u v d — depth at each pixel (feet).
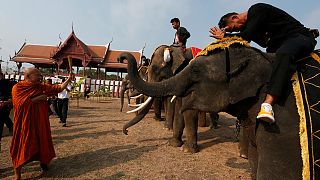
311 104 8.13
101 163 17.26
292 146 7.97
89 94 81.66
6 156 18.19
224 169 16.76
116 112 44.01
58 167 16.43
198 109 9.32
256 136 8.81
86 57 96.48
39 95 14.76
